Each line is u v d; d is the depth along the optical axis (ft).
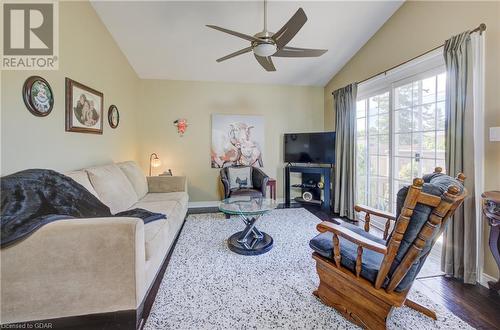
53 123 6.46
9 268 3.84
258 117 15.06
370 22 9.79
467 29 6.50
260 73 13.78
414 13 8.35
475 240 6.06
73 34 7.32
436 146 7.86
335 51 11.76
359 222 11.39
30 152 5.68
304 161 14.26
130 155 12.54
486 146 6.04
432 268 6.88
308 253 7.89
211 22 9.29
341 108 12.45
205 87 14.43
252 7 8.63
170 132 14.12
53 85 6.45
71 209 5.04
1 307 3.89
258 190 12.67
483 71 6.02
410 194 3.63
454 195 3.36
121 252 4.20
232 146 14.76
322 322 4.76
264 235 8.98
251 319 4.84
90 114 8.27
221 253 7.88
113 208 7.13
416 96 8.61
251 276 6.47
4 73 5.08
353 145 11.51
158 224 6.32
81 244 4.05
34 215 4.23
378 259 4.76
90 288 4.14
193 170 14.46
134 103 13.16
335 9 8.97
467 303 5.37
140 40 10.40
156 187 11.27
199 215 12.34
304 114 15.67
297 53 7.85
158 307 5.20
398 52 9.14
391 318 4.87
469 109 6.04
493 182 5.91
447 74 6.57
